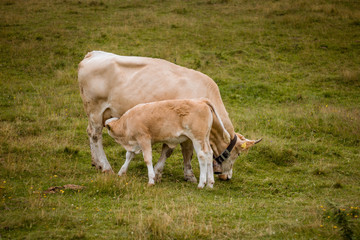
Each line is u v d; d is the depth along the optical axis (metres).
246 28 28.16
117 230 7.49
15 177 10.57
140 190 9.80
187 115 10.06
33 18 29.20
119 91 11.50
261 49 24.75
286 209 8.95
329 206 8.73
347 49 24.66
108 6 32.94
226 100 18.72
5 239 6.96
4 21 28.03
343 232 7.35
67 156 12.55
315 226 7.71
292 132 15.09
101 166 11.71
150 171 10.31
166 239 7.14
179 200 9.23
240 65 22.69
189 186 10.76
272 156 13.12
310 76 21.52
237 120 16.03
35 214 7.85
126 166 10.91
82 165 12.14
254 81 20.91
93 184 9.88
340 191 10.46
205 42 25.55
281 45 25.38
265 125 15.71
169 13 31.11
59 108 16.94
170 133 10.23
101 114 12.02
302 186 10.98
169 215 8.03
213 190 10.30
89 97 12.03
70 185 9.90
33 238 7.00
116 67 11.63
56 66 22.03
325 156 13.19
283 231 7.60
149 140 10.32
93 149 12.07
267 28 28.12
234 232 7.52
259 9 31.94
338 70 22.12
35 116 15.66
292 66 22.81
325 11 30.72
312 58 23.69
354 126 14.94
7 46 23.91
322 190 10.59
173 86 11.11
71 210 8.30
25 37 25.30
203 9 32.47
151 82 11.24
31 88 19.17
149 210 8.51
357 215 8.20
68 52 23.53
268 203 9.51
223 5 33.50
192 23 28.64
